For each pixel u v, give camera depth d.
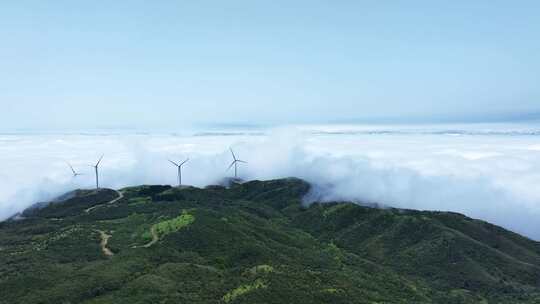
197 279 178.62
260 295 161.50
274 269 196.50
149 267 193.25
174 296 159.25
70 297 165.12
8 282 180.38
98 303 158.38
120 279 178.88
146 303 154.75
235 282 175.62
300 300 165.12
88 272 186.75
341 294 181.62
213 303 153.00
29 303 161.00
